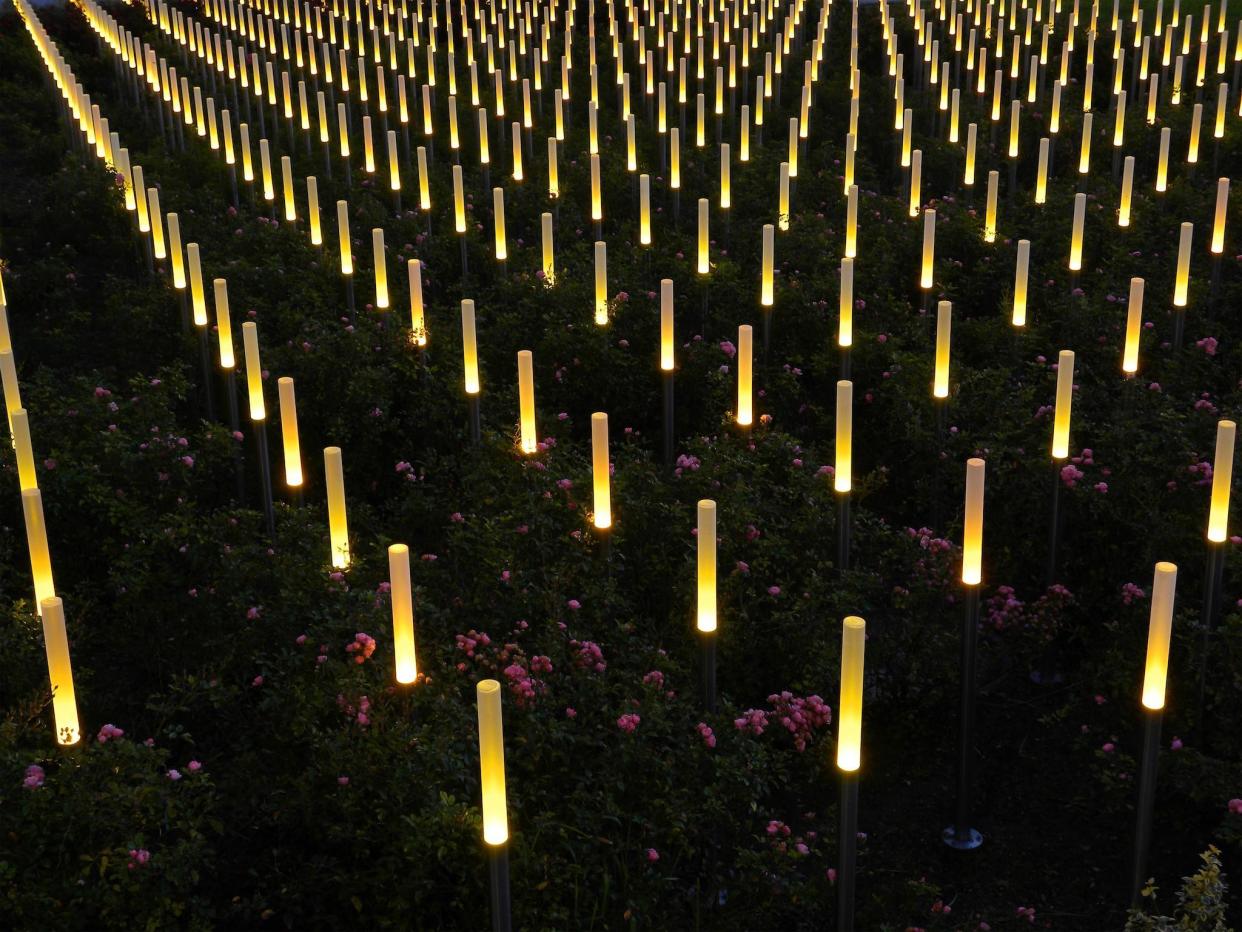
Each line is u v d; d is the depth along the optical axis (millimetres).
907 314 12938
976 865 6895
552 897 5973
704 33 28094
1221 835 6324
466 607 7906
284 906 6191
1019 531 9172
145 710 7848
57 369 13250
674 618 8195
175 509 9742
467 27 30625
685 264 13844
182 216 16547
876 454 11062
